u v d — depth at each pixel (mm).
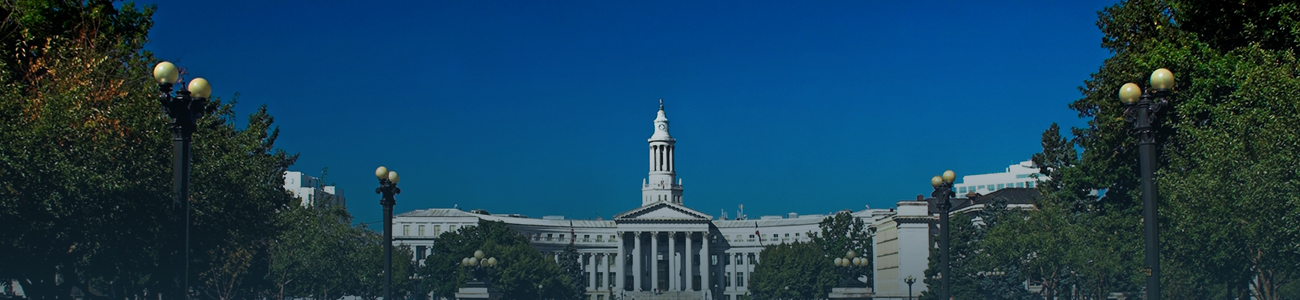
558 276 175500
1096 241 74250
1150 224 30109
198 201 49594
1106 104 56750
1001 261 91438
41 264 45406
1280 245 44969
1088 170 66062
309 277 97938
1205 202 44188
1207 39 47062
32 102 40281
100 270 50156
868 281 169000
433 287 172000
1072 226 80438
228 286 87750
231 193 53062
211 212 51312
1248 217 43938
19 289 93562
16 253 43969
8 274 44781
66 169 39719
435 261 172125
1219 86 43625
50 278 48625
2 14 46375
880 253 154875
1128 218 62094
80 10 47156
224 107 59500
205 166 49875
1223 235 46438
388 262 49719
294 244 91625
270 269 89000
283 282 94812
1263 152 39562
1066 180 68625
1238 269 51500
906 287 132625
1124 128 55469
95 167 41594
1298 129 38250
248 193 55875
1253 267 51812
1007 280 109250
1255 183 40438
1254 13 44031
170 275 46906
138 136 43844
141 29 51781
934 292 117438
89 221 43750
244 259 76062
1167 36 49500
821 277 177000
